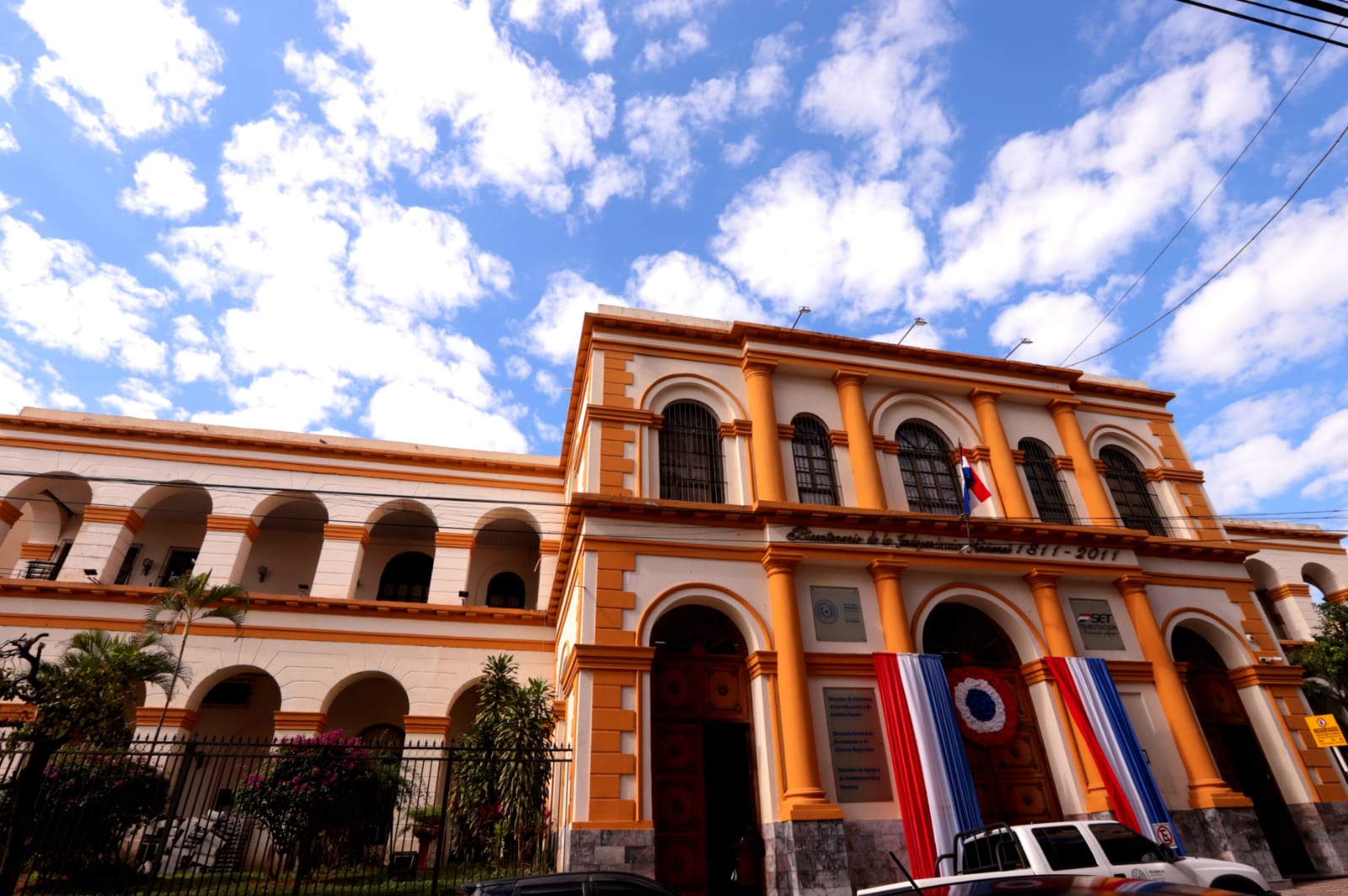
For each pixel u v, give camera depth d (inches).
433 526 1018.1
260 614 817.5
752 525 641.0
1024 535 693.3
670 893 355.3
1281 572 1107.9
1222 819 604.7
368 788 594.6
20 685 492.7
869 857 537.0
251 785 558.6
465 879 568.7
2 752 460.4
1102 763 593.3
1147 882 156.8
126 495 868.6
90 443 884.0
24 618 763.4
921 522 665.0
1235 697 727.1
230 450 917.8
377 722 929.5
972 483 685.9
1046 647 658.2
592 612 571.8
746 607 606.2
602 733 529.7
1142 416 882.8
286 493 906.7
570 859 488.7
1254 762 700.0
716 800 614.2
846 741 576.1
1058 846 388.5
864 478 706.2
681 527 626.5
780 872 517.0
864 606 636.1
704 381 727.7
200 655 784.9
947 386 800.3
